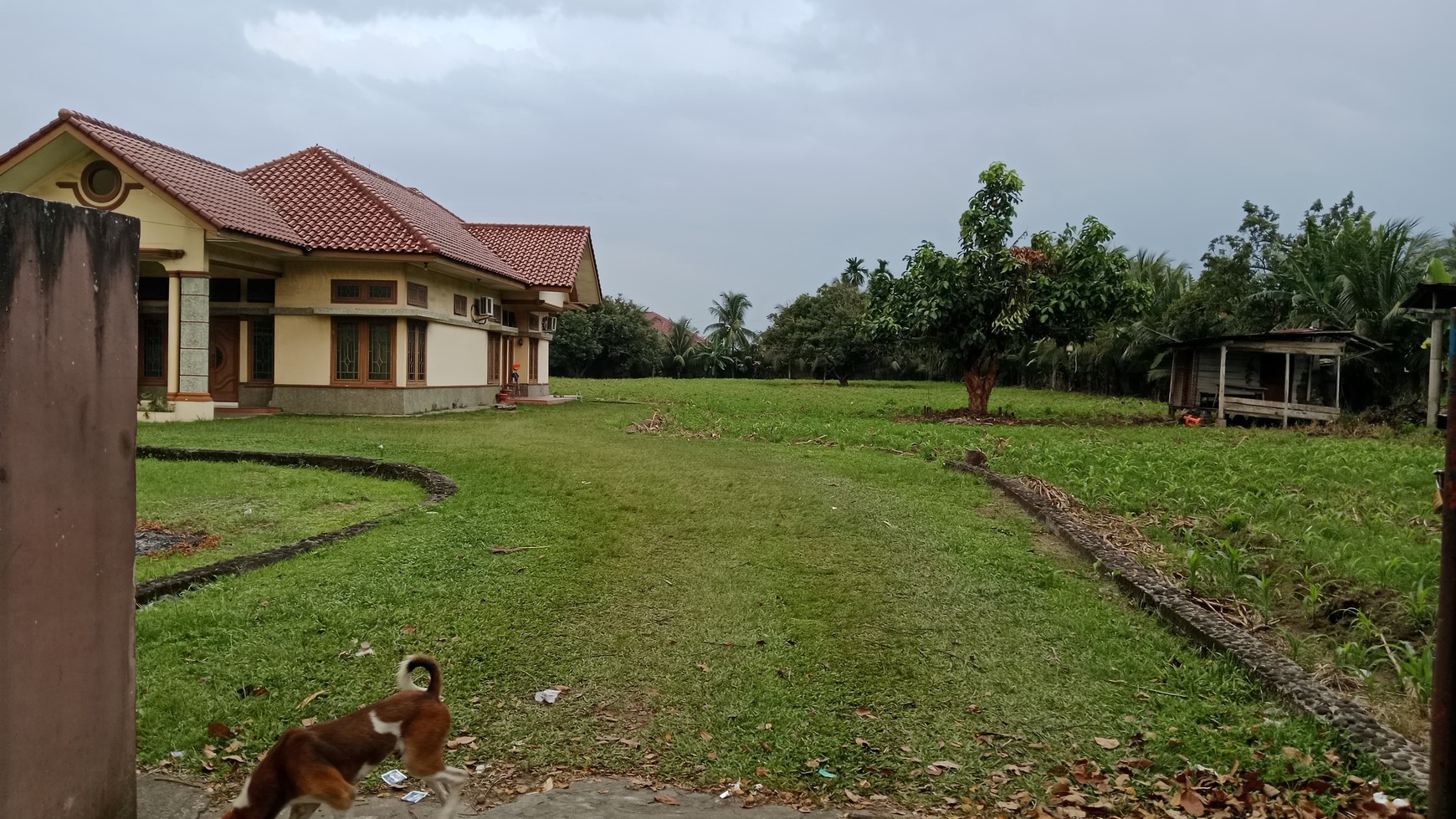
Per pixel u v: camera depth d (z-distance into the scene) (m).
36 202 3.07
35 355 3.09
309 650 5.44
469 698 4.95
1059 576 7.34
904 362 56.97
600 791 4.06
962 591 6.92
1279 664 5.16
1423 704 4.83
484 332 25.62
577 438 16.25
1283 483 11.66
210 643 5.50
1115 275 22.31
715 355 64.94
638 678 5.25
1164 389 35.81
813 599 6.70
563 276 26.83
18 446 3.03
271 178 22.38
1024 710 4.91
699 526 8.85
